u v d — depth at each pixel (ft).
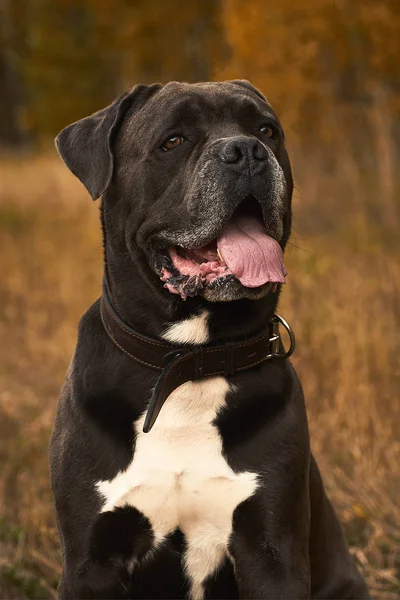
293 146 63.10
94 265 51.21
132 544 17.54
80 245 58.44
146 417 16.97
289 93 58.65
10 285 50.21
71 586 17.43
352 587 20.26
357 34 57.16
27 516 24.32
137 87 19.08
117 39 100.42
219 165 17.02
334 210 59.31
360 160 64.28
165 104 18.10
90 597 17.49
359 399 28.32
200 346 17.69
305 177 62.90
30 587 22.16
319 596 20.02
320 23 56.18
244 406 17.48
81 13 138.00
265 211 17.34
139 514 17.31
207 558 17.74
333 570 20.11
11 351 40.57
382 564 22.76
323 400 29.35
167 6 92.32
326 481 25.63
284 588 17.07
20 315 45.68
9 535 23.80
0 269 54.24
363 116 61.46
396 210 55.11
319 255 46.16
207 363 17.48
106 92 138.92
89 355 18.25
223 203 17.01
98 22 104.06
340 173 62.28
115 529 17.35
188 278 17.30
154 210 17.87
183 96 18.12
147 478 17.21
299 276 40.73
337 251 47.52
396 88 58.08
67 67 138.21
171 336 17.72
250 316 17.78
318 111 59.88
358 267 41.98
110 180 18.24
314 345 32.37
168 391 17.29
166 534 17.57
